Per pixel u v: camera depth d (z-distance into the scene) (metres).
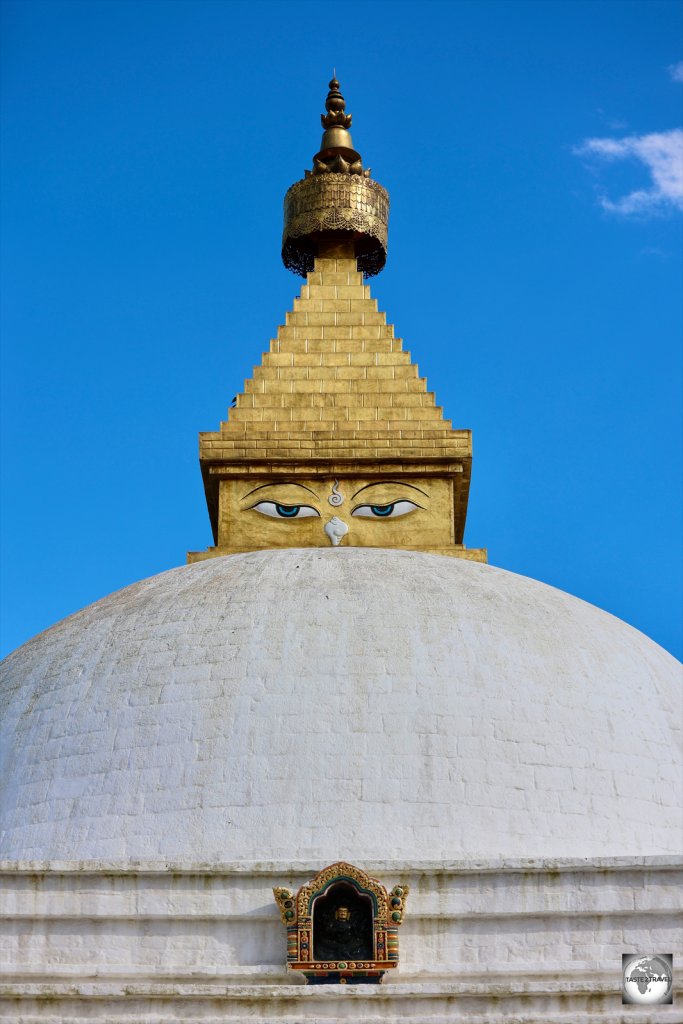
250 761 33.47
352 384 49.09
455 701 34.53
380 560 39.06
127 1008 29.16
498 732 34.22
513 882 30.69
